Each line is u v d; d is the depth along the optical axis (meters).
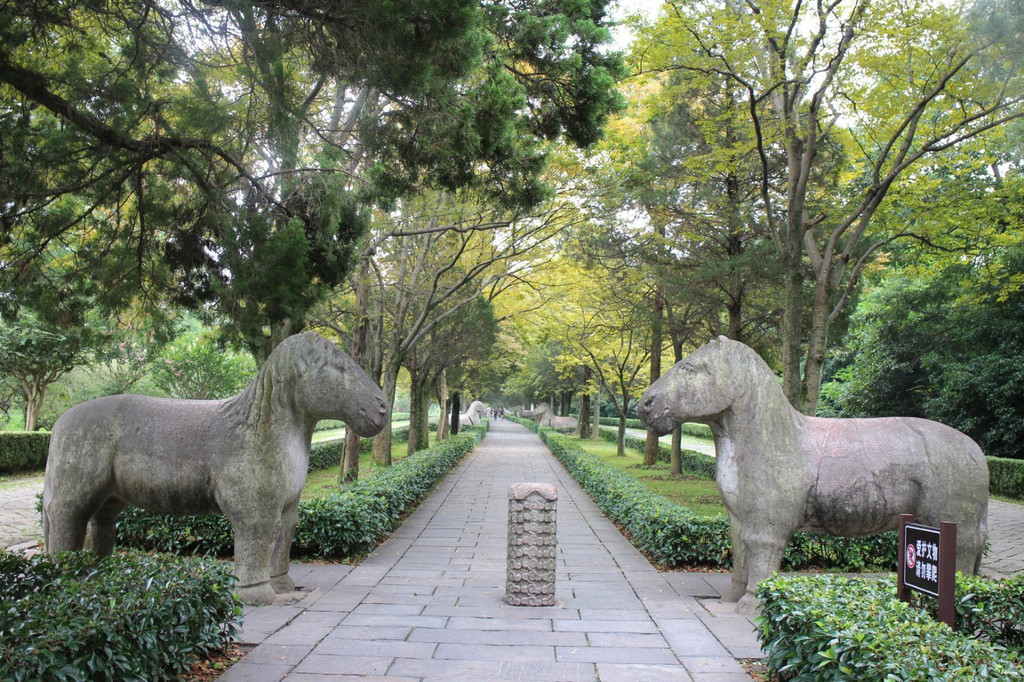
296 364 5.43
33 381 18.12
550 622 5.35
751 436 5.54
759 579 5.51
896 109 8.57
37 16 4.36
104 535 5.80
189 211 5.33
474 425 45.66
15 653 2.84
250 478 5.41
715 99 11.93
